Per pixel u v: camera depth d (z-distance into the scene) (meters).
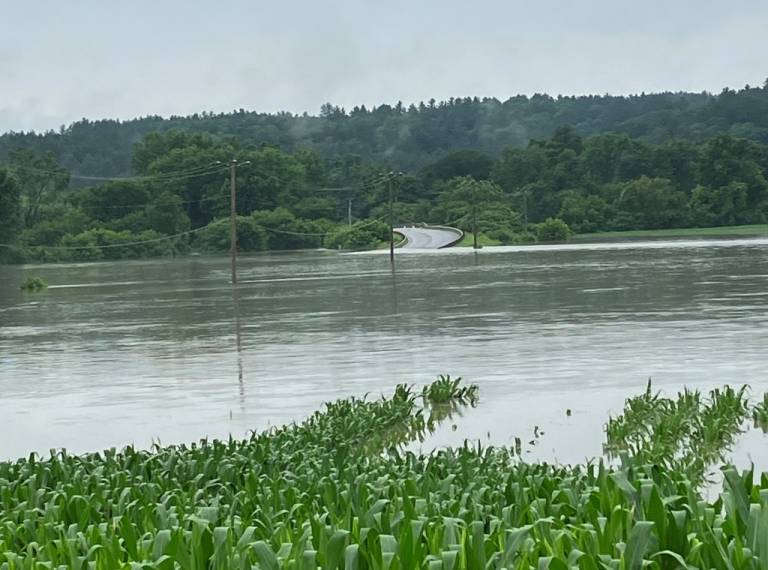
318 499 13.41
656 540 9.80
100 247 168.62
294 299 60.16
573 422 22.28
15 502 14.59
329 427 21.05
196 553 10.45
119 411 25.72
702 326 38.66
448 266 94.31
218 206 197.62
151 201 190.75
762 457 18.67
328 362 32.69
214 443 18.03
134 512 12.89
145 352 37.44
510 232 180.12
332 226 192.12
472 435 21.48
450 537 10.23
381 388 27.47
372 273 87.38
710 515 10.37
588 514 11.48
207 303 60.19
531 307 49.06
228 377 30.39
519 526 11.52
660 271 73.12
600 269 78.44
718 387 25.75
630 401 22.80
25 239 173.50
